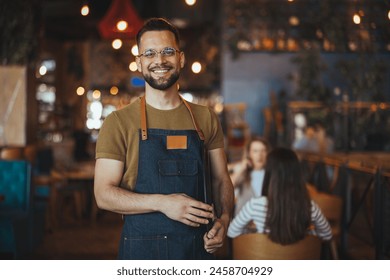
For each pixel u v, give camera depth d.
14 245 5.11
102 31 8.67
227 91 11.97
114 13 8.58
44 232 6.43
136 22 8.62
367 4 6.57
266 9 11.73
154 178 2.06
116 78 17.39
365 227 4.42
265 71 11.91
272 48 11.79
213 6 15.13
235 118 11.86
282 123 11.52
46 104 14.82
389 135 9.77
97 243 6.14
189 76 16.38
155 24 2.11
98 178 2.09
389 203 3.94
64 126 14.67
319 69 11.11
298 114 10.88
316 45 11.22
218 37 14.48
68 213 8.12
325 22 10.88
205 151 2.23
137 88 17.30
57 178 6.93
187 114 2.19
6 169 5.59
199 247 2.12
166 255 2.06
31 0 8.16
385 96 9.75
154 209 2.00
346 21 10.70
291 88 11.91
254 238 3.13
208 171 2.22
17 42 8.09
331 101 10.85
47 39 16.41
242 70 11.93
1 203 5.56
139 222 2.07
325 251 4.57
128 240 2.09
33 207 5.71
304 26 11.60
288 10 11.66
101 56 17.45
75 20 14.80
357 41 10.22
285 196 3.10
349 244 4.84
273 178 3.14
